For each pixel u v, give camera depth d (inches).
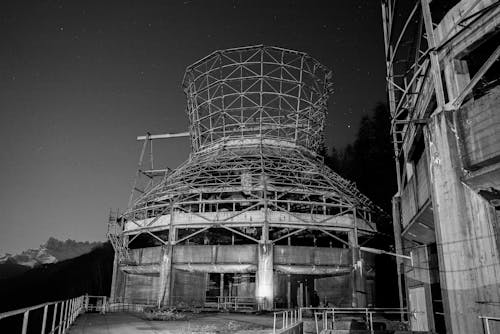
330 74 1868.8
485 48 620.4
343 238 1587.1
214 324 855.1
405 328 913.5
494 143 475.2
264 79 1731.1
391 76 951.6
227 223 1343.5
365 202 1630.2
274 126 1758.1
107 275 3361.2
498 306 457.7
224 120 1761.8
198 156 1804.9
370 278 1423.5
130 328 755.4
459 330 491.2
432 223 697.0
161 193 1542.8
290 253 1298.0
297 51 1750.7
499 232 477.1
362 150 2962.6
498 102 475.5
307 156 1786.4
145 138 2028.8
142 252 1453.0
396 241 977.5
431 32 602.2
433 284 765.3
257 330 737.0
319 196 1507.1
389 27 946.1
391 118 977.5
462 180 518.3
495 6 505.4
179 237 1581.0
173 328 762.8
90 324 827.4
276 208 1441.9
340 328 907.4
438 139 553.9
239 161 1630.2
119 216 1644.9
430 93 650.8
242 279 1604.3
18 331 2062.0
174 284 1338.6
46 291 3592.5
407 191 874.8
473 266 490.9
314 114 1824.6
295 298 1619.1
